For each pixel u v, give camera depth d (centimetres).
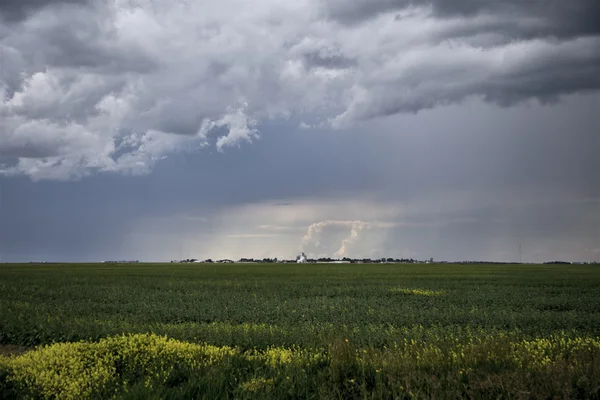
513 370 1047
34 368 1142
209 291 4044
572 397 910
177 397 968
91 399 1004
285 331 1717
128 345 1338
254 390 990
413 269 10575
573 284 4916
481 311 2494
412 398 918
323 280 5734
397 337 1548
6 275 6694
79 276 6538
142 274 7406
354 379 1022
